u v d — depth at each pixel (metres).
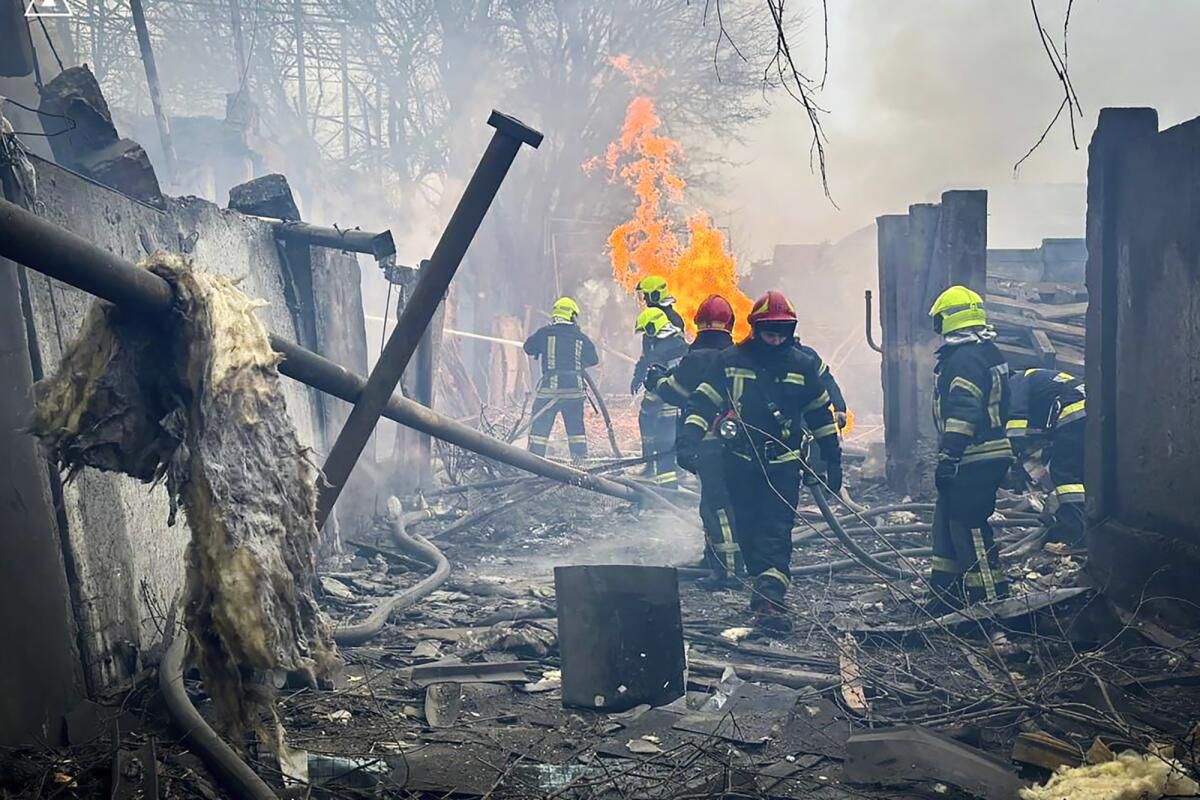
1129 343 6.38
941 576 6.28
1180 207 5.77
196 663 3.26
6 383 3.92
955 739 4.18
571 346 12.06
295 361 4.36
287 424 3.54
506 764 4.12
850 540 7.05
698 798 3.76
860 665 5.21
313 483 3.55
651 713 4.68
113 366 3.31
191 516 3.24
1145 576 5.97
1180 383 5.79
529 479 10.09
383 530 9.23
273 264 7.78
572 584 4.81
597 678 4.76
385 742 4.36
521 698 4.98
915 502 10.24
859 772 3.96
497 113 4.40
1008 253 15.42
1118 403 6.53
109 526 4.70
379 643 5.93
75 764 3.71
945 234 10.13
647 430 10.44
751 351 6.47
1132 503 6.36
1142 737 4.04
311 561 3.52
